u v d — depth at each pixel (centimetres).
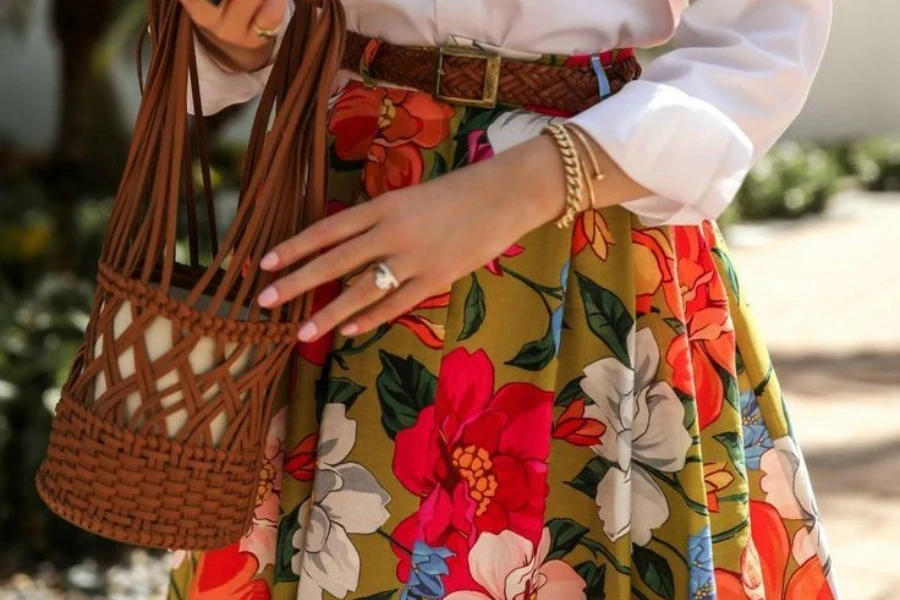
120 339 107
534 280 123
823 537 141
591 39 125
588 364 126
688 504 125
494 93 123
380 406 122
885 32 1705
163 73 108
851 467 453
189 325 106
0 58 981
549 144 112
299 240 106
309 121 110
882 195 1378
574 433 127
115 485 107
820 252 986
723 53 126
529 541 123
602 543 126
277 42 134
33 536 337
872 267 916
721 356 133
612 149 112
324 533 123
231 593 129
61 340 395
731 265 138
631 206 118
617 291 125
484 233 109
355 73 129
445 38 124
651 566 127
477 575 124
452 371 123
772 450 140
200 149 124
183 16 105
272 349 110
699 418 132
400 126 126
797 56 126
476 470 124
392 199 107
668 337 127
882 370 609
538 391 123
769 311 754
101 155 736
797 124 1731
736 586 132
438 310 122
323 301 125
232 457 110
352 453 122
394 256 107
